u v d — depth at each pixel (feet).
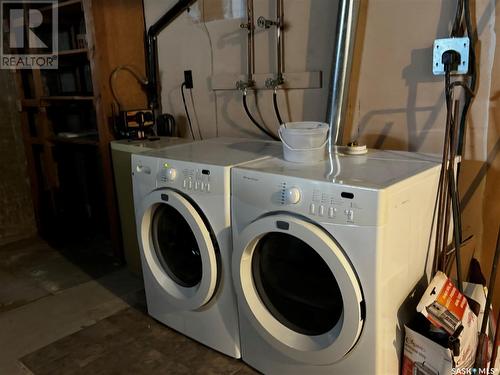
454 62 5.09
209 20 7.83
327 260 4.14
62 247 10.25
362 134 6.24
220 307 5.62
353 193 3.94
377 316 4.07
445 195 4.88
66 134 9.93
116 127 8.54
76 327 6.70
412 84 5.64
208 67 8.09
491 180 5.24
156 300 6.58
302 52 6.66
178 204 5.50
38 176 10.96
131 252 8.48
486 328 4.75
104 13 8.13
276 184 4.51
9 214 10.73
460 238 5.34
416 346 4.44
